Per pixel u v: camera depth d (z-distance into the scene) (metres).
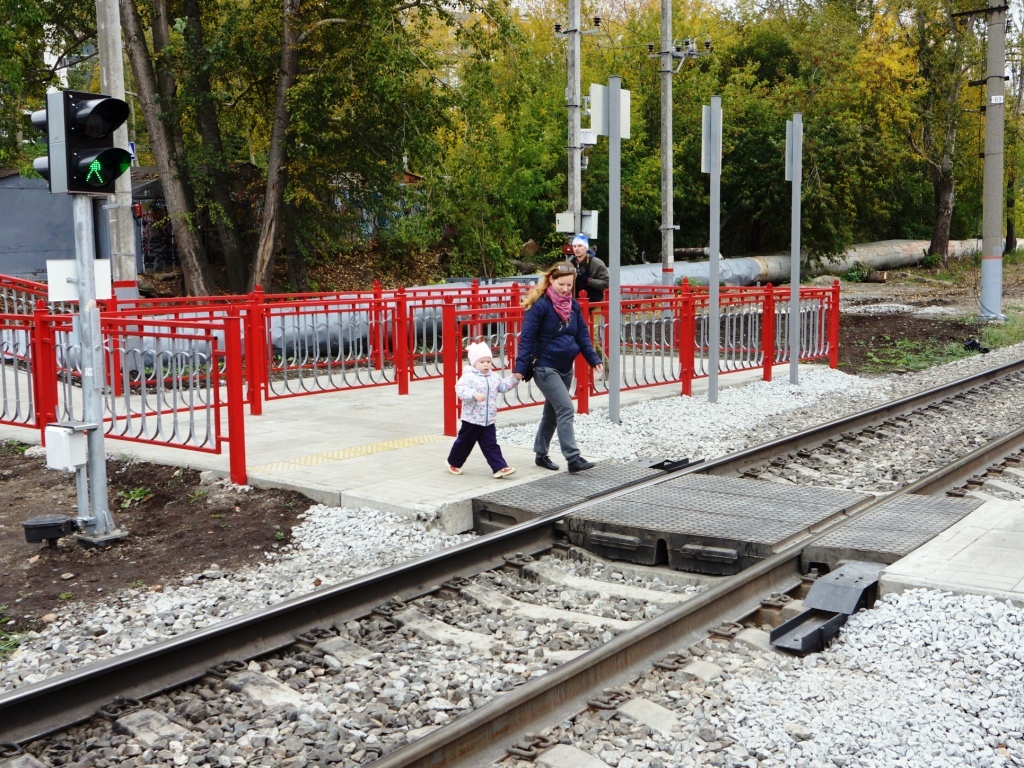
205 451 8.86
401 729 4.45
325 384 14.42
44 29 27.80
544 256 40.25
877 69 42.09
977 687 4.63
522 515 7.61
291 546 7.45
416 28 30.19
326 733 4.41
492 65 31.42
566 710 4.52
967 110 43.94
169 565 7.11
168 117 27.03
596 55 44.03
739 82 43.91
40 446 10.33
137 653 4.81
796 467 9.73
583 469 8.86
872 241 53.28
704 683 4.82
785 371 16.33
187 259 26.92
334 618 5.76
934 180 49.38
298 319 12.95
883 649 5.13
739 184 43.62
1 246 28.02
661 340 13.58
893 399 14.16
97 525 7.57
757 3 50.84
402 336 13.81
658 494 8.01
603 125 11.55
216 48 26.30
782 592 6.08
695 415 12.42
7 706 4.31
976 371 17.20
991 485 8.93
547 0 50.16
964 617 5.23
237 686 4.88
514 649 5.38
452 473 8.88
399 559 7.01
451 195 32.41
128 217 16.95
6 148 28.36
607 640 5.42
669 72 26.34
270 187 27.38
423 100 26.94
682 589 6.56
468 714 4.18
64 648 5.58
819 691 4.65
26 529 7.27
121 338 9.48
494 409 8.72
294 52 26.48
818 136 41.62
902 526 6.80
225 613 6.04
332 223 31.59
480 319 11.23
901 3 43.88
